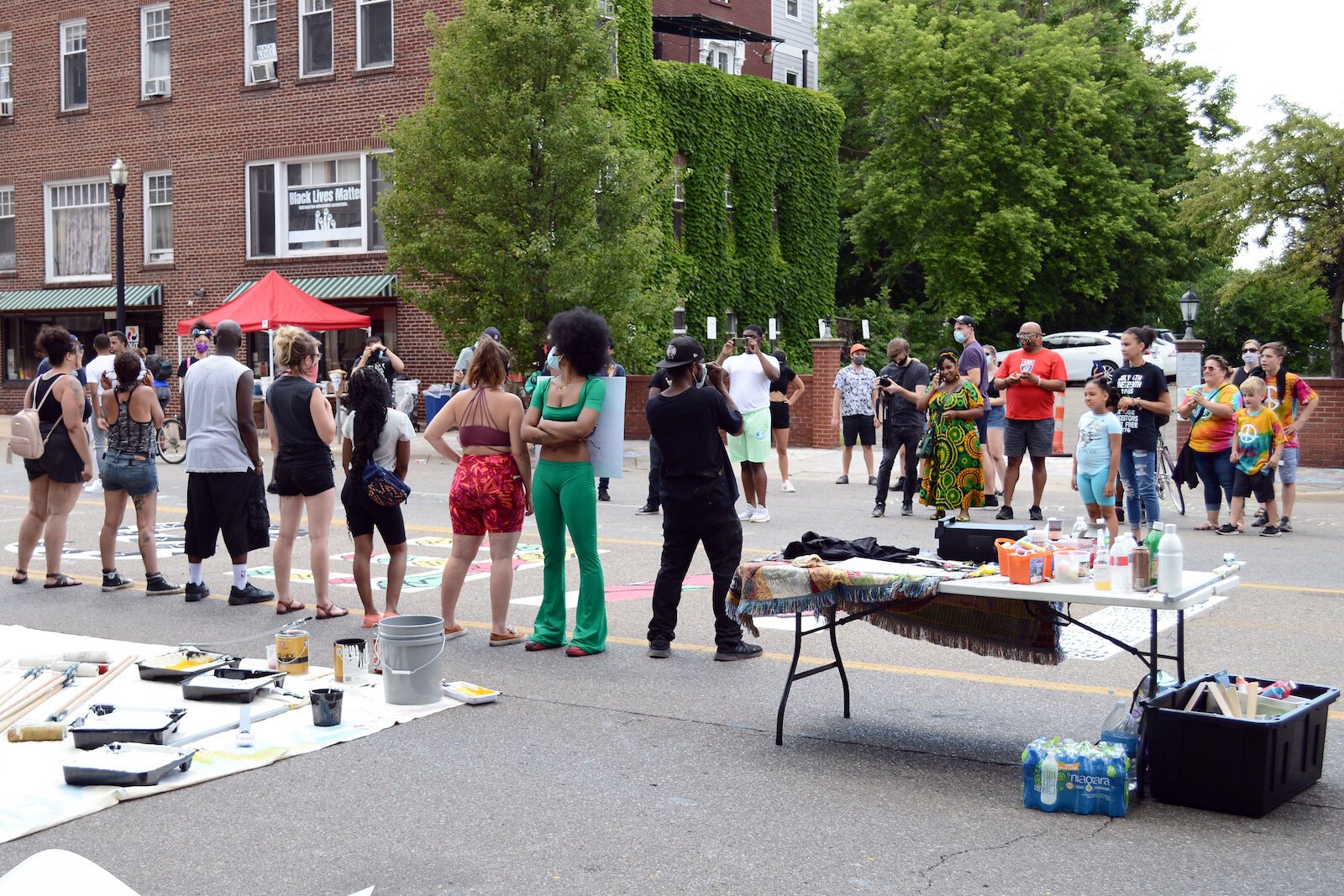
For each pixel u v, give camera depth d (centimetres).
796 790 552
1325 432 2031
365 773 576
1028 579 568
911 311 4694
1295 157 3025
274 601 985
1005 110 4281
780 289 3472
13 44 3212
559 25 2136
